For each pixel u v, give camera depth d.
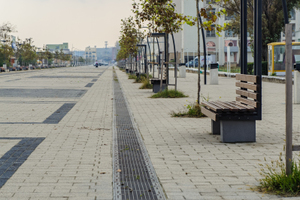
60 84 27.05
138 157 6.13
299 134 7.80
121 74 48.75
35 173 5.26
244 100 7.65
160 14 13.01
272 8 32.50
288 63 4.36
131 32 31.55
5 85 25.61
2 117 10.81
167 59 17.16
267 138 7.55
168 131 8.49
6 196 4.33
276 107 12.67
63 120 10.29
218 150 6.56
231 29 37.66
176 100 15.27
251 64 32.38
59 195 4.35
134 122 9.86
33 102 14.99
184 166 5.56
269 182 4.43
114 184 4.76
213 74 25.59
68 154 6.38
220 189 4.50
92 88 23.02
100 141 7.48
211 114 7.36
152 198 4.24
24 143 7.28
